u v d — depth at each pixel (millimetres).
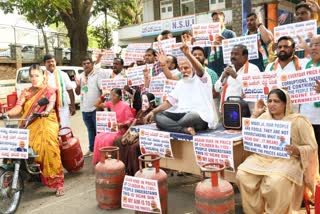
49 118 5258
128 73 6574
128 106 5988
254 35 5418
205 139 4121
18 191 4832
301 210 4316
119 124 5703
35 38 24734
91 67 7164
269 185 3656
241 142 4109
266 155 3965
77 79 7785
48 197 5281
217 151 4035
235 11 14898
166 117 4605
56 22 21000
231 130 4535
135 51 7648
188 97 4660
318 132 4457
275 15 10328
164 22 19859
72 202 5035
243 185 3902
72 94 7254
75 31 21359
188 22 18656
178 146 4637
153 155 4312
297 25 5152
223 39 6188
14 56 21250
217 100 5406
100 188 4602
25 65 22312
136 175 4160
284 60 4645
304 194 4023
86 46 21734
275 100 3928
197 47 5516
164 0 22812
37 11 18703
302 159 3736
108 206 4605
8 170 4734
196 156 4234
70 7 19859
